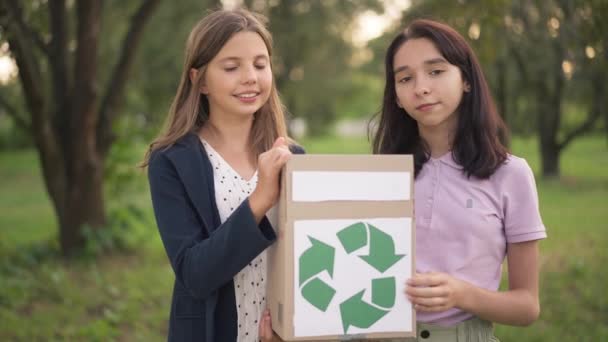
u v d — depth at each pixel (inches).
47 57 268.2
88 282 243.8
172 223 81.1
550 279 243.9
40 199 518.6
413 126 89.9
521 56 425.1
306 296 71.5
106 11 387.5
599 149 928.9
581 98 554.3
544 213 394.0
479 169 80.4
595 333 185.8
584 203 432.1
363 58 800.3
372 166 72.6
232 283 85.0
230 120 89.0
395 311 73.0
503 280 230.8
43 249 279.7
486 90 83.4
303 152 95.1
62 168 270.8
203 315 83.6
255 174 89.0
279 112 94.3
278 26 547.8
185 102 88.2
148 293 234.2
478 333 81.0
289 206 71.2
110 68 390.0
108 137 276.7
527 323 79.1
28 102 249.4
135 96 488.7
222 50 83.3
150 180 84.6
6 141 957.2
